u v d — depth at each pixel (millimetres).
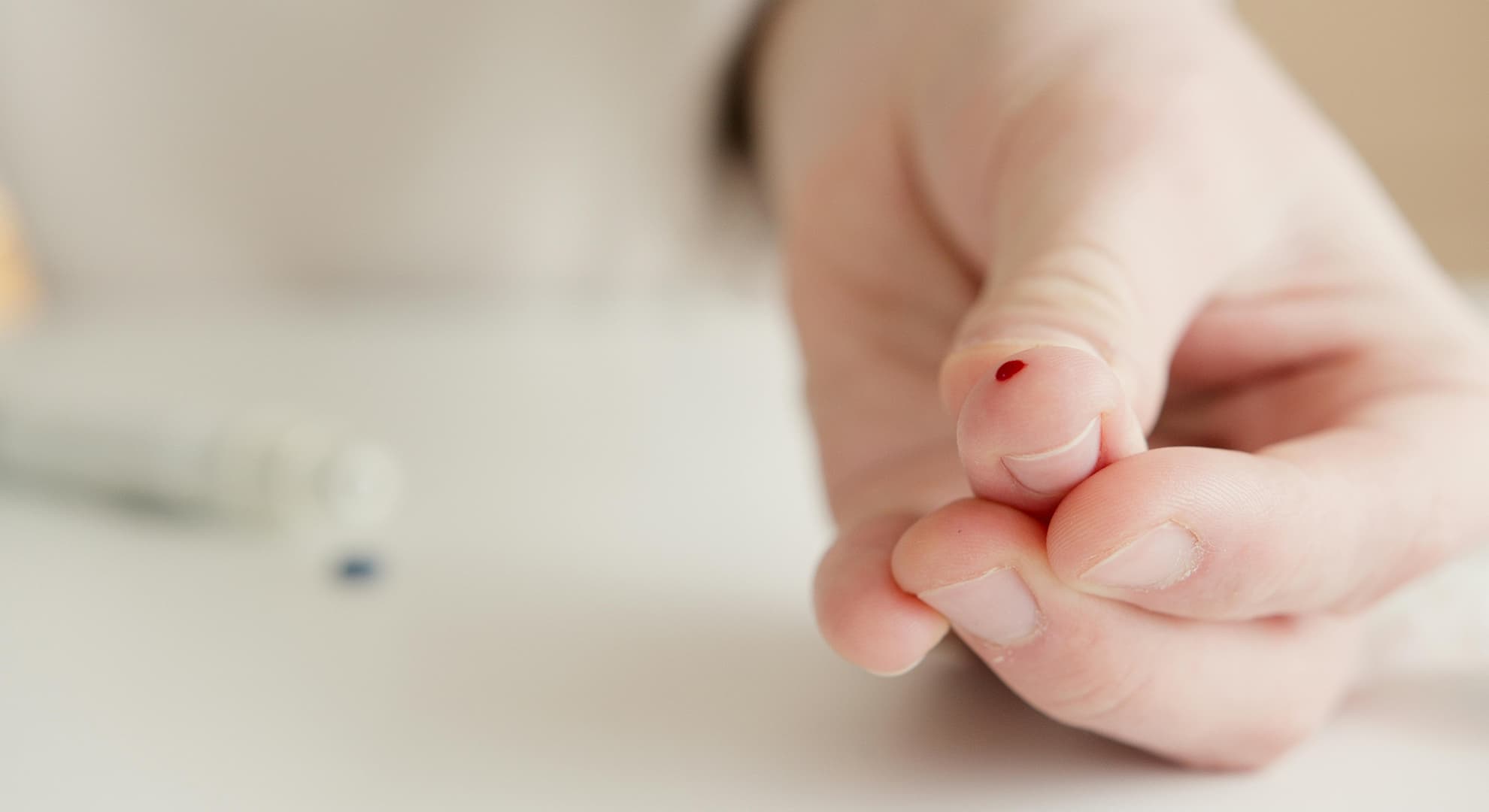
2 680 363
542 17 705
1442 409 330
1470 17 1061
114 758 338
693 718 347
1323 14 1086
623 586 398
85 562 418
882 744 338
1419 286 355
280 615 387
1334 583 309
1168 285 328
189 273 842
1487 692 349
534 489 485
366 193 784
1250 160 350
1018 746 337
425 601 393
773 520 445
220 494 443
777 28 620
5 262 851
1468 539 323
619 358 712
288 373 688
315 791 329
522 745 340
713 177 773
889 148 401
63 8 744
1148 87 352
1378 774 328
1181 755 326
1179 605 300
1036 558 293
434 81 731
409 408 612
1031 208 335
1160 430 365
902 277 390
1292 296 350
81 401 496
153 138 788
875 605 302
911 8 419
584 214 786
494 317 808
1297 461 309
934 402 362
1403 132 1094
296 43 737
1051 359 284
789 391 639
